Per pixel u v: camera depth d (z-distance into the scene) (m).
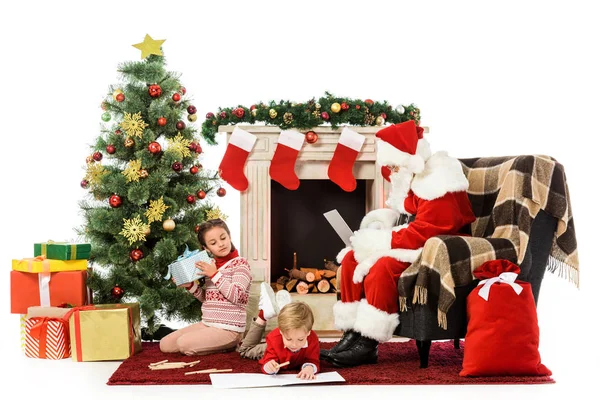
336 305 4.95
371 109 6.14
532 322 4.46
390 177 5.29
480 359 4.41
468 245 4.58
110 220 5.74
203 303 5.44
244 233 6.07
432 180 4.89
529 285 4.51
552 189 4.86
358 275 4.80
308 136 6.05
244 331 5.65
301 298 6.11
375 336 4.68
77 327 5.15
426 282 4.52
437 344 5.52
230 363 4.89
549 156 4.96
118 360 5.18
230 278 5.31
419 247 4.78
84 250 5.61
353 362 4.74
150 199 5.90
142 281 5.81
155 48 5.98
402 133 5.02
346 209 6.61
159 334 5.96
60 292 5.51
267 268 6.08
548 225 4.91
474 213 5.13
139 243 5.81
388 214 5.43
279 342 4.54
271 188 6.57
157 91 5.89
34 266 5.46
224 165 6.04
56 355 5.24
